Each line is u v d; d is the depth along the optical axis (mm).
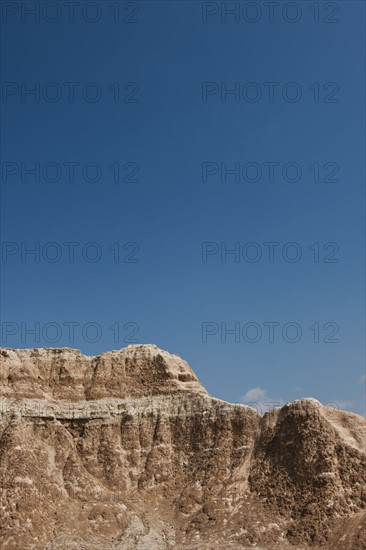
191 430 164250
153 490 155500
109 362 179250
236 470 153375
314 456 146750
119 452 163625
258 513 141750
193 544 136625
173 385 173875
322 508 139125
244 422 160500
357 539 130375
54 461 158125
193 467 158250
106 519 144250
